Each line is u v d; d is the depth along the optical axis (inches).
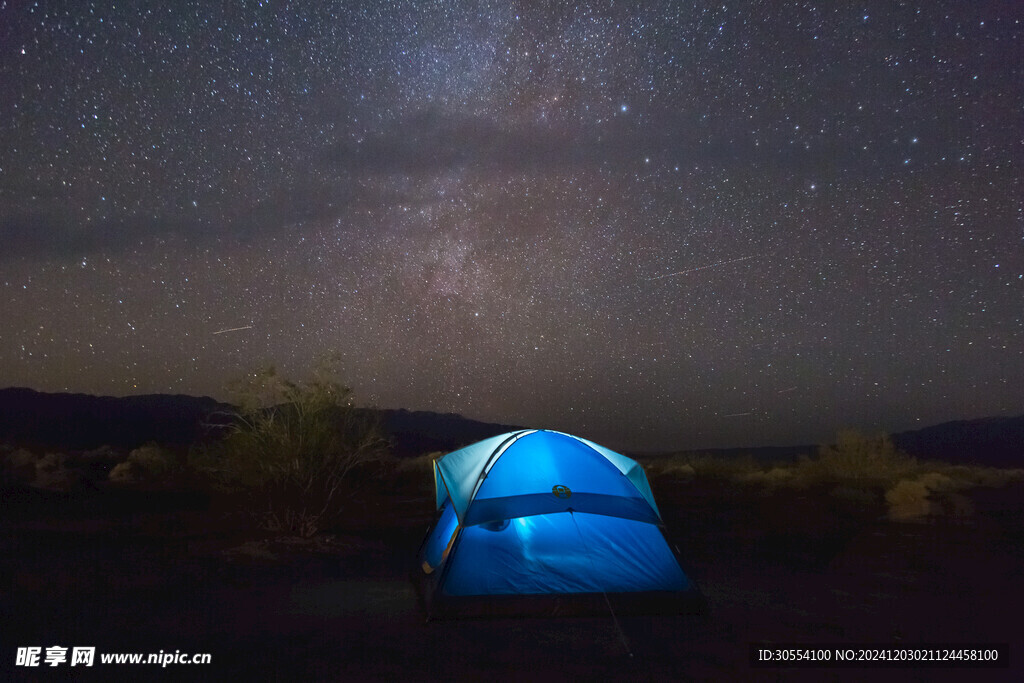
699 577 376.2
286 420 507.2
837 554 440.5
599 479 313.7
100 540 465.4
